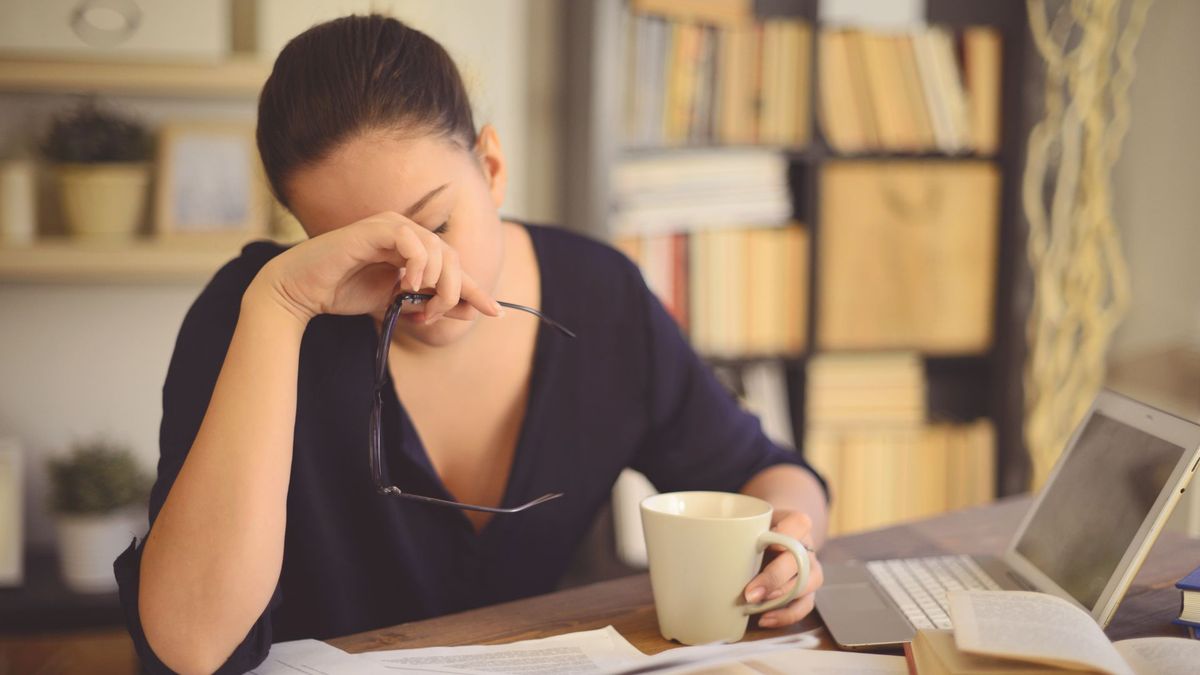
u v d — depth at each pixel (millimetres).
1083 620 684
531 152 2564
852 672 721
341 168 832
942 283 2623
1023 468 2674
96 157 2143
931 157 2648
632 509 2408
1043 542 927
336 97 827
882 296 2594
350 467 1018
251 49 2279
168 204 2227
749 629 821
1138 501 810
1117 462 867
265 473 763
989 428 2695
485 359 1062
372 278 836
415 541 1037
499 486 1085
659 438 1181
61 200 2176
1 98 2234
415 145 837
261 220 2230
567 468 1111
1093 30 2473
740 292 2492
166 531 753
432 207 845
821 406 2594
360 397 1012
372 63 838
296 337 807
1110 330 2564
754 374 2553
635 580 969
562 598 916
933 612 846
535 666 731
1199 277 2570
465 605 1074
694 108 2406
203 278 2293
